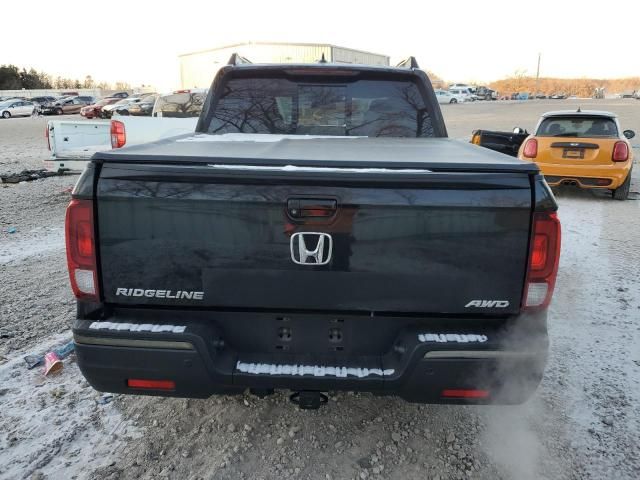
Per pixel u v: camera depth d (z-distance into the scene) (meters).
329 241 2.18
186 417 3.08
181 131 8.02
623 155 9.02
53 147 9.52
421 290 2.22
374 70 4.00
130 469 2.65
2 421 3.02
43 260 6.05
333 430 2.96
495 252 2.19
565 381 3.46
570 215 8.35
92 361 2.27
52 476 2.59
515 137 12.02
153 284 2.25
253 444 2.84
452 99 57.69
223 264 2.21
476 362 2.21
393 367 2.28
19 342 4.01
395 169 2.16
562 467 2.68
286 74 4.04
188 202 2.17
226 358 2.30
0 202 9.23
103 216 2.20
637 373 3.55
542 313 2.27
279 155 2.34
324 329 2.32
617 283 5.20
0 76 87.56
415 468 2.67
